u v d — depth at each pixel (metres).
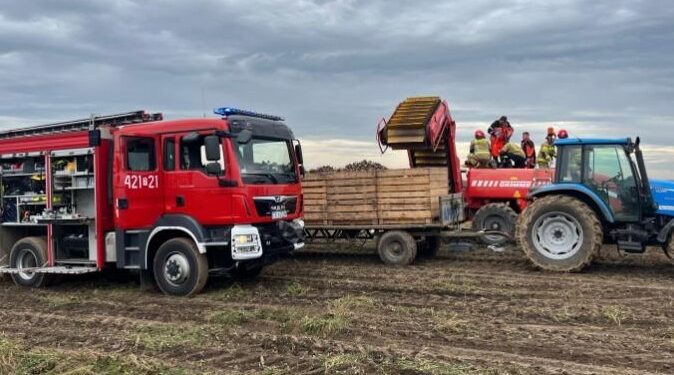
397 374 4.86
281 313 7.04
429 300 7.66
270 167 8.70
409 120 11.34
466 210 13.01
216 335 6.19
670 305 7.15
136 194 8.62
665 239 8.89
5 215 9.80
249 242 8.06
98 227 8.90
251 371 5.06
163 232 8.60
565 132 12.16
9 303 8.35
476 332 6.11
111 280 9.88
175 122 8.39
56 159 9.31
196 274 8.30
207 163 8.14
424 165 12.71
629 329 6.19
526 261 10.63
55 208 9.31
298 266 10.57
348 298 7.71
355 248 12.79
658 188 9.24
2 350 5.75
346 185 10.88
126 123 9.01
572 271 9.39
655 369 4.95
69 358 5.49
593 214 9.27
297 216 9.11
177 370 5.08
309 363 5.23
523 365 5.04
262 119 8.82
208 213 8.18
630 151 9.29
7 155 9.70
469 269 9.95
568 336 5.93
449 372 4.85
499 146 14.10
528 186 12.55
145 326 6.67
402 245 10.52
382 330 6.23
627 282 8.60
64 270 8.98
